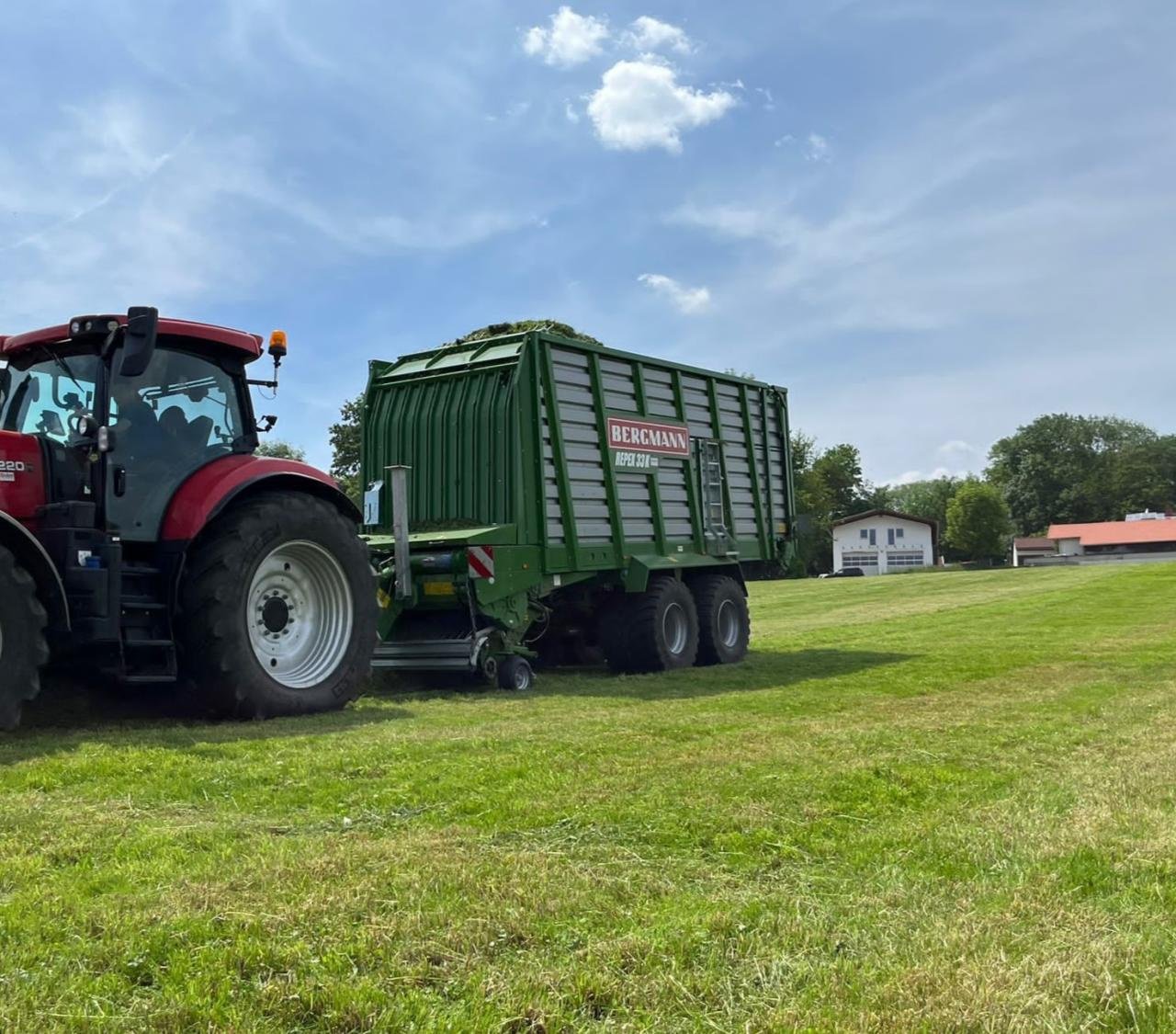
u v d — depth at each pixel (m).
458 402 9.92
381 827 3.91
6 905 2.94
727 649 11.56
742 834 3.80
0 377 6.98
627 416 10.78
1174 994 2.42
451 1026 2.29
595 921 2.92
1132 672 9.32
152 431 6.69
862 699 7.62
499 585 9.08
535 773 4.79
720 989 2.50
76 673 6.77
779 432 13.70
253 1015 2.34
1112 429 109.00
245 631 6.66
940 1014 2.33
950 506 86.56
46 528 6.20
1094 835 3.72
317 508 7.15
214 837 3.69
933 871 3.38
